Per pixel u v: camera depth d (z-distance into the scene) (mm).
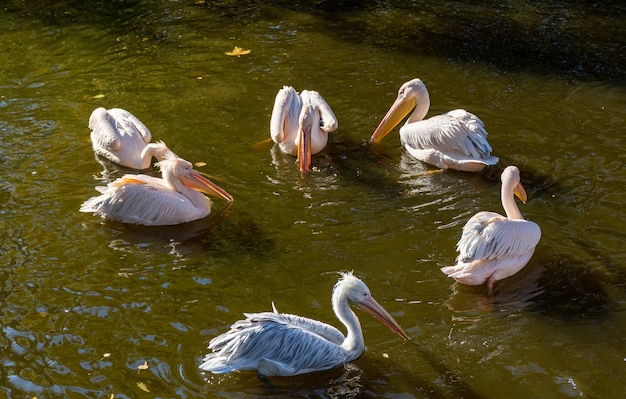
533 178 8180
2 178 8195
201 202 7688
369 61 11078
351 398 5367
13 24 12547
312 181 8242
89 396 5332
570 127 9211
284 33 12055
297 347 5535
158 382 5465
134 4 13258
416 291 6484
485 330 6016
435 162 8484
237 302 6352
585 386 5453
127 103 9930
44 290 6477
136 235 7332
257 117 9547
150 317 6156
